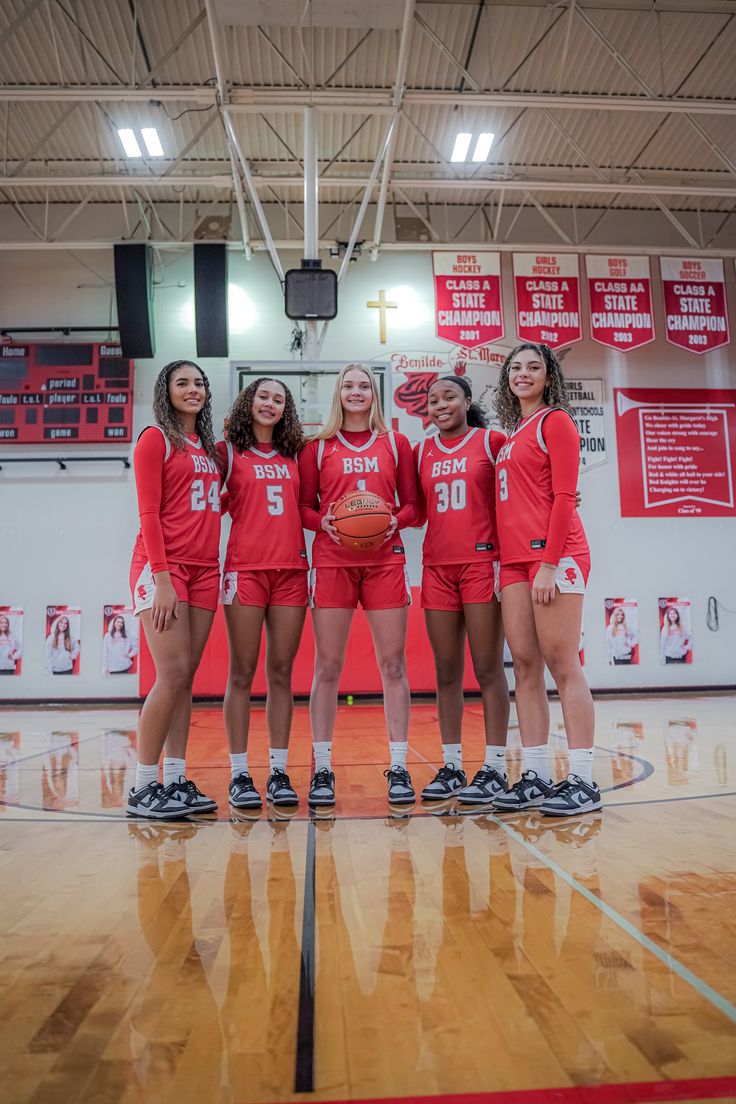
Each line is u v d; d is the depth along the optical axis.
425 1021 0.85
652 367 8.31
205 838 1.79
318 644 2.29
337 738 4.07
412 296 8.28
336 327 8.20
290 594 2.28
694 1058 0.76
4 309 8.12
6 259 8.18
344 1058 0.77
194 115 6.92
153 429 2.15
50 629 7.71
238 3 5.42
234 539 2.27
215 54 5.13
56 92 5.43
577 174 7.92
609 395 8.23
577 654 2.08
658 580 8.12
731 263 8.58
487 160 7.62
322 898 1.31
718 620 8.13
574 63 6.46
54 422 7.91
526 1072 0.74
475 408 2.53
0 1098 0.71
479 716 5.29
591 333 8.25
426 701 6.70
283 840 1.75
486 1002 0.89
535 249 8.08
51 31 5.74
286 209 8.07
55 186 7.93
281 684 2.29
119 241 7.62
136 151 7.05
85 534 7.82
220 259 7.65
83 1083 0.73
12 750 3.71
